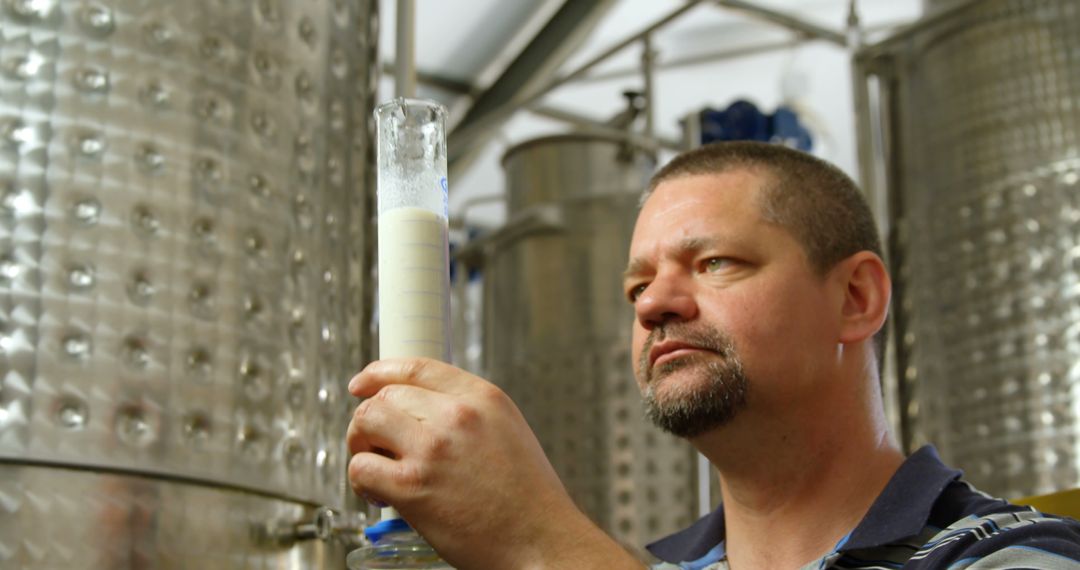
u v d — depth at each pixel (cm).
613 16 445
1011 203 257
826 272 140
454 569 102
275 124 157
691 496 339
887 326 151
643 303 136
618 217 363
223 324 145
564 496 103
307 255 159
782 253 137
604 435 351
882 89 287
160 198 142
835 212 143
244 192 150
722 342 133
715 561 146
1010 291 255
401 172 107
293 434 153
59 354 133
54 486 131
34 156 136
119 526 134
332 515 151
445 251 107
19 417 130
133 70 143
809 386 136
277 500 150
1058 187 252
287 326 154
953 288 263
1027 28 261
